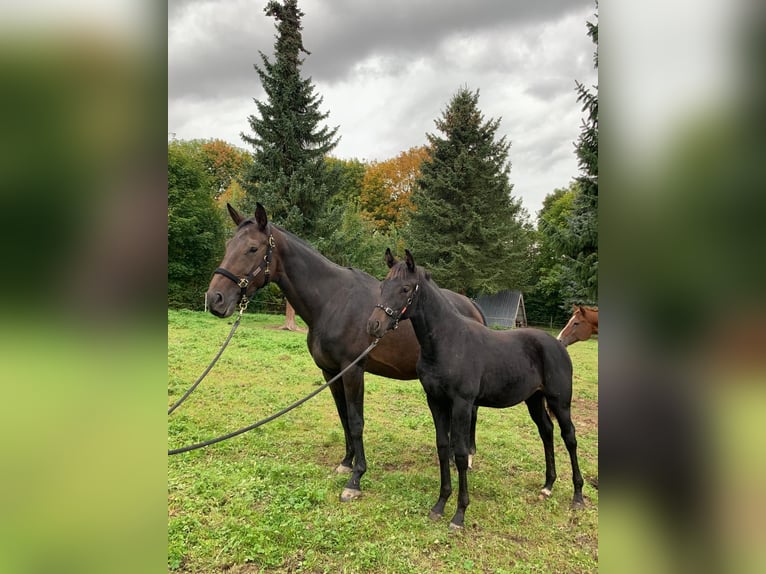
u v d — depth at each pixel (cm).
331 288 419
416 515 354
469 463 466
